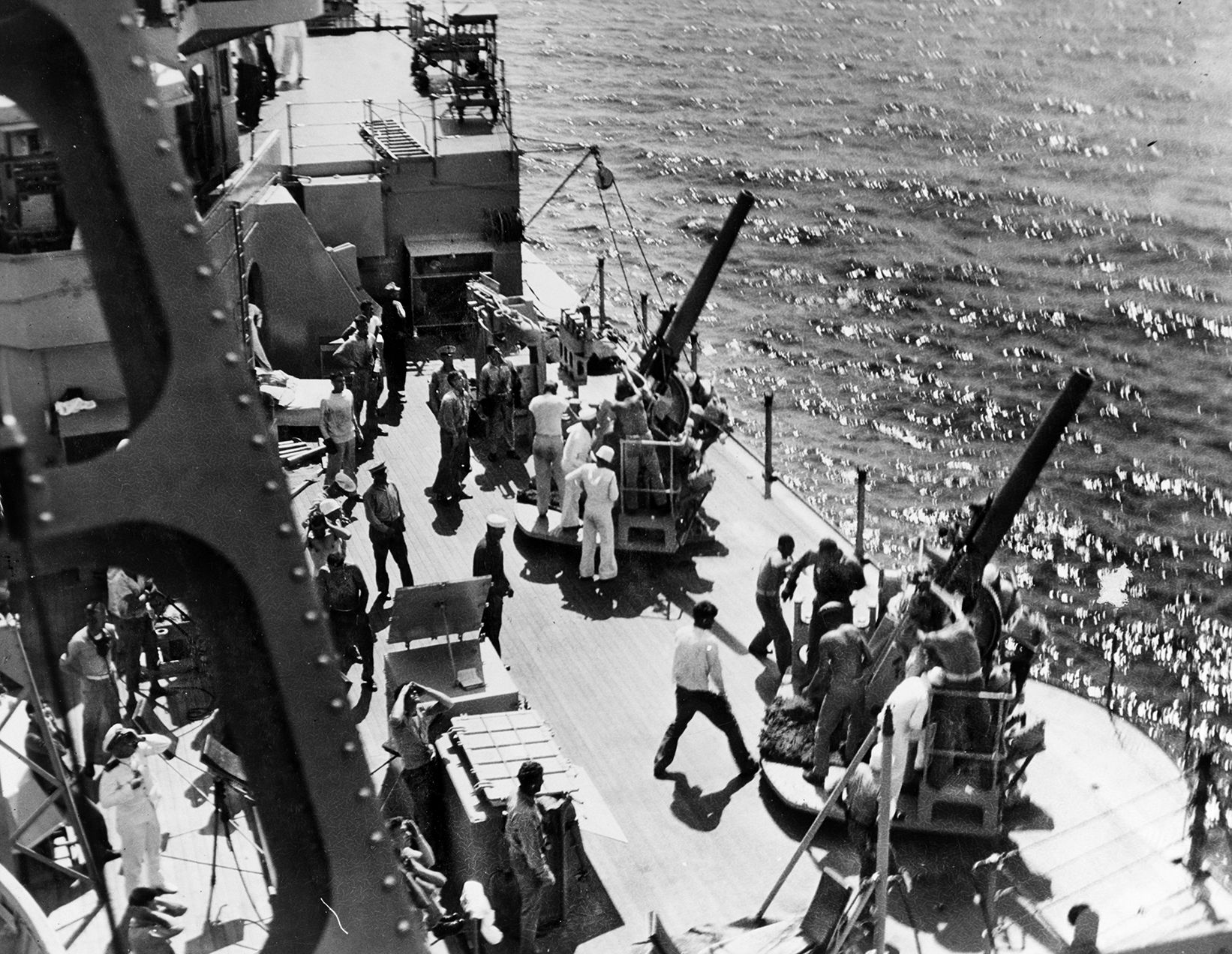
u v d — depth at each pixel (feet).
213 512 10.05
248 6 69.26
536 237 183.21
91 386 55.42
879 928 29.71
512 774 38.24
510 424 71.15
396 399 78.38
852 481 112.78
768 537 62.59
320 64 124.16
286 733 10.74
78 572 43.24
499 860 36.81
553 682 51.65
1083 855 38.09
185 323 9.88
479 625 45.19
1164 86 303.48
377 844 11.12
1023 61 340.80
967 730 39.09
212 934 35.04
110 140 9.57
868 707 42.45
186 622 45.83
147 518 9.92
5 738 38.14
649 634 54.90
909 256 178.81
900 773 36.91
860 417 126.41
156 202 9.74
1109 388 134.51
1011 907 36.14
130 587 43.39
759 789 44.57
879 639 43.47
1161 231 190.60
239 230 71.20
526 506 64.13
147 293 9.80
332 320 83.15
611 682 51.60
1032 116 272.92
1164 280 169.17
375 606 56.39
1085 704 47.01
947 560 43.19
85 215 9.78
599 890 39.91
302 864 11.03
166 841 39.19
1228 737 74.95
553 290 99.30
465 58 102.27
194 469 9.97
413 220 92.38
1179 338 148.77
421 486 68.54
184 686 45.03
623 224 191.11
